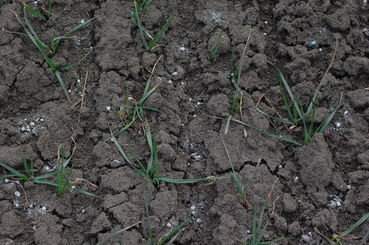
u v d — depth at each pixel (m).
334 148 1.40
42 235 1.30
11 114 1.41
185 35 1.50
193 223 1.34
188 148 1.40
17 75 1.42
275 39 1.50
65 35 1.45
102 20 1.49
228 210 1.34
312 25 1.50
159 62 1.46
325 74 1.45
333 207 1.35
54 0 1.50
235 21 1.50
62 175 1.33
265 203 1.34
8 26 1.46
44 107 1.41
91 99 1.43
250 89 1.45
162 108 1.42
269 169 1.38
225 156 1.38
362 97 1.43
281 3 1.52
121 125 1.40
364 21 1.52
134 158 1.37
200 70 1.47
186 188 1.37
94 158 1.38
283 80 1.43
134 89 1.44
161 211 1.33
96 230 1.32
